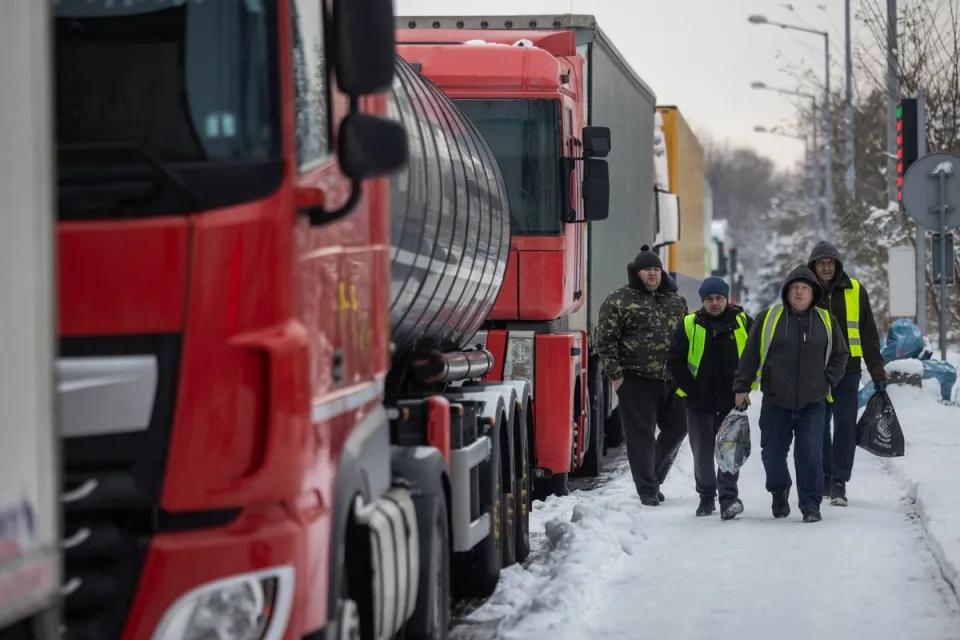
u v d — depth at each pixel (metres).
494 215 28.05
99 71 12.71
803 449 30.80
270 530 12.36
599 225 41.56
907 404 50.59
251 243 12.30
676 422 35.31
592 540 27.19
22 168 10.00
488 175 27.81
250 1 12.81
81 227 12.15
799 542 27.89
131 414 12.07
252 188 12.41
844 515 31.62
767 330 30.89
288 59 12.85
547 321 34.84
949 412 48.41
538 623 21.02
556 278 34.19
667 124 66.69
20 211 9.98
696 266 81.19
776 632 20.69
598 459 41.41
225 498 12.15
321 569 13.30
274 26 12.78
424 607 18.59
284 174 12.55
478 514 22.42
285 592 12.47
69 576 12.13
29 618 10.22
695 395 32.53
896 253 54.66
